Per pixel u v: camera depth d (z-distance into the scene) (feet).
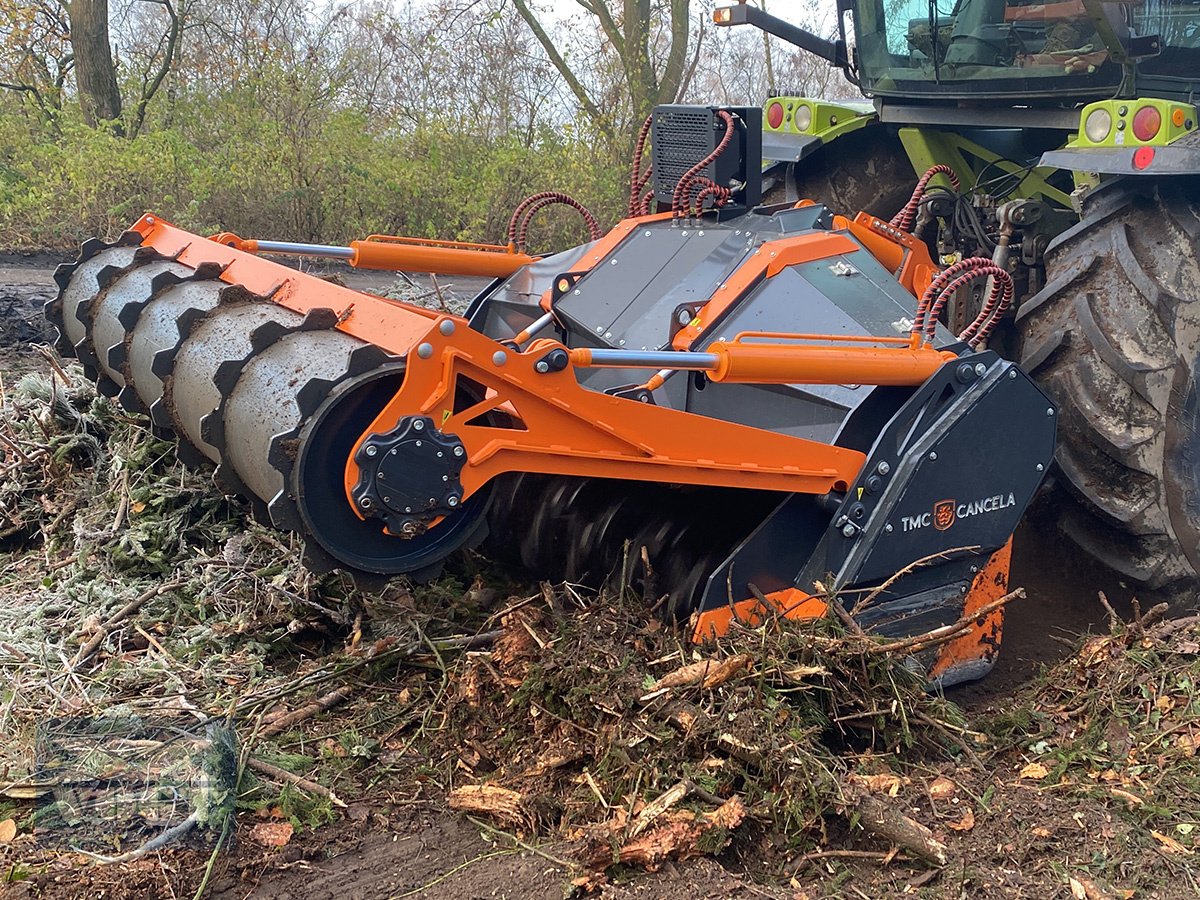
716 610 9.59
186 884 7.20
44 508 12.59
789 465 9.49
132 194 31.78
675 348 11.09
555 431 8.74
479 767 8.67
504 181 35.88
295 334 9.21
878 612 9.89
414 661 9.70
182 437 10.60
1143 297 11.34
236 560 11.13
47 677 9.33
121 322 11.37
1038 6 13.93
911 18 15.19
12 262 27.50
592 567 10.98
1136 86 13.84
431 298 22.48
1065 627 12.27
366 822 8.00
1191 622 10.62
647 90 42.01
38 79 40.50
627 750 8.16
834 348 9.41
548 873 7.43
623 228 13.35
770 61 47.98
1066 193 15.74
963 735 9.35
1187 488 11.57
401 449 8.18
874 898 7.51
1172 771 8.93
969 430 9.93
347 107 37.93
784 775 8.03
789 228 11.90
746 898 7.27
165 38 40.04
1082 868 7.84
